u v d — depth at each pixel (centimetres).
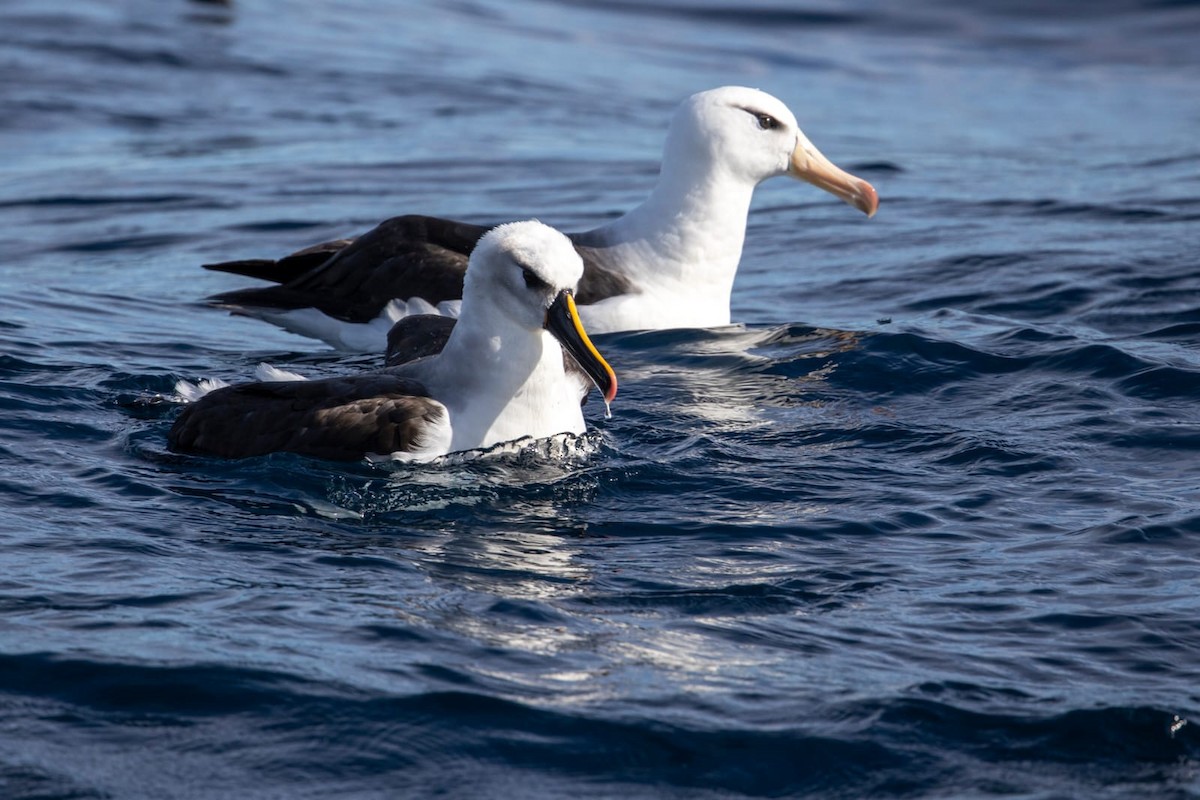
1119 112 3834
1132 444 1275
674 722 799
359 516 1102
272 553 1023
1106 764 770
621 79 4050
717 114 1688
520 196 2595
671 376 1509
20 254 2161
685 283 1711
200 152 2952
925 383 1462
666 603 959
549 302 1195
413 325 1417
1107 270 1906
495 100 3625
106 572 973
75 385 1402
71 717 784
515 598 958
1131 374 1448
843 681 848
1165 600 963
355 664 850
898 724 802
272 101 3481
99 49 3881
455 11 4919
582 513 1126
